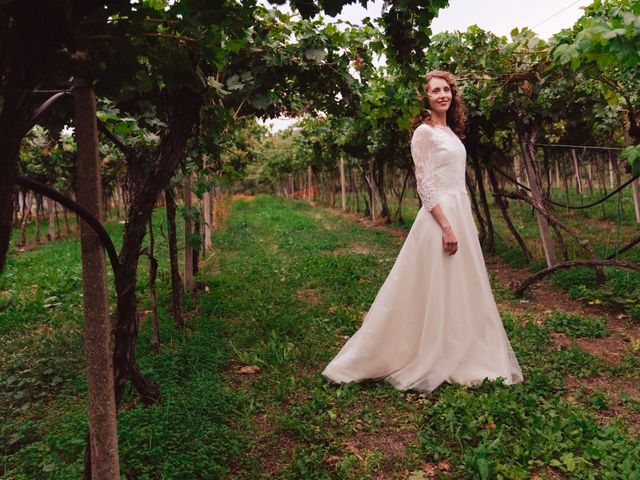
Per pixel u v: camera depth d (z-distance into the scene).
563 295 5.83
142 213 2.44
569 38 4.39
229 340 4.55
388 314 3.45
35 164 11.60
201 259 9.23
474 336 3.41
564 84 5.69
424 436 2.76
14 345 4.68
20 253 12.52
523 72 5.81
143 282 7.11
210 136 3.28
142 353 4.22
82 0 1.23
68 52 1.34
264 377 3.73
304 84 4.18
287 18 3.72
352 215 19.69
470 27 5.69
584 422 2.71
